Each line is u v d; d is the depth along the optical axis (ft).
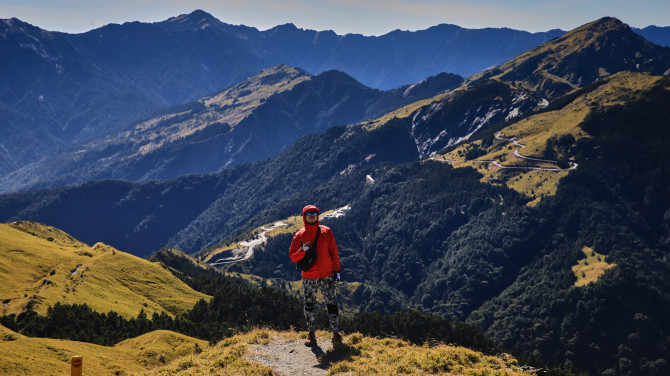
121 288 408.05
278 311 461.37
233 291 474.49
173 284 467.52
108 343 265.13
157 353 220.64
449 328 456.86
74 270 409.08
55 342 175.22
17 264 375.04
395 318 459.73
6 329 156.04
